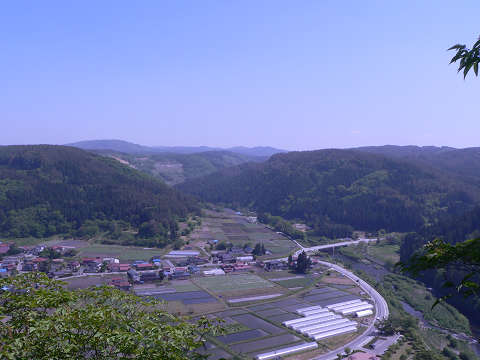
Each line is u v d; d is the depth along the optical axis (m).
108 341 13.00
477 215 130.88
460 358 61.00
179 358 13.45
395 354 59.09
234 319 73.94
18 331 13.49
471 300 84.88
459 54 10.94
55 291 14.37
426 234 137.25
